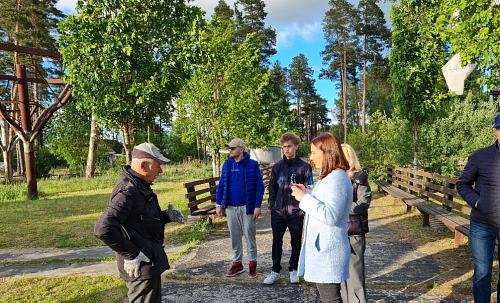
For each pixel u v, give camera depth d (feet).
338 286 9.63
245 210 17.24
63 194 58.34
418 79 36.81
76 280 17.47
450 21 20.26
